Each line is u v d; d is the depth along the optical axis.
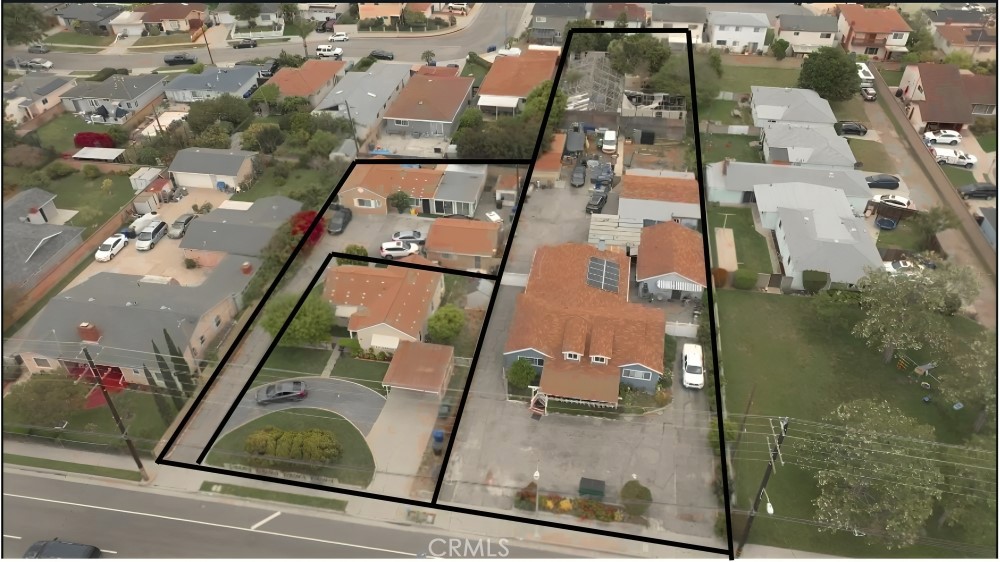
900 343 32.31
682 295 38.06
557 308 34.69
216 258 41.91
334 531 26.92
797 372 33.69
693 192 46.09
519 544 26.44
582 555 26.03
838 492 26.12
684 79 60.50
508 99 58.94
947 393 30.27
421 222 45.94
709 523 27.02
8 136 53.34
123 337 33.25
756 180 46.25
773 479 28.48
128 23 78.62
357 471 29.12
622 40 65.25
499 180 48.97
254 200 48.38
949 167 50.75
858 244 39.53
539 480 28.59
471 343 35.47
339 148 53.16
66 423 31.08
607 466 29.16
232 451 29.92
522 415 31.47
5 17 72.12
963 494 25.58
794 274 38.78
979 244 41.72
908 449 25.67
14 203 45.53
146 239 43.66
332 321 35.66
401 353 33.41
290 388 32.44
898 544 25.48
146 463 29.48
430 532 26.88
